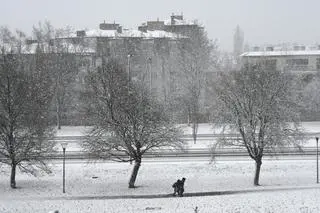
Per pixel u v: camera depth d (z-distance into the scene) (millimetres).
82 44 150750
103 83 75500
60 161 87750
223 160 87250
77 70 132125
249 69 95688
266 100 73375
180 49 141875
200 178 77438
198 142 101938
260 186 72688
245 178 77188
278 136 72875
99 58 150250
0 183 75625
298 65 174250
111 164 85625
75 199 66375
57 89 119625
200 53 140500
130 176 78750
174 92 131625
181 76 137250
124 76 79875
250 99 73500
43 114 76625
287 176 78250
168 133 73312
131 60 146875
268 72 79312
